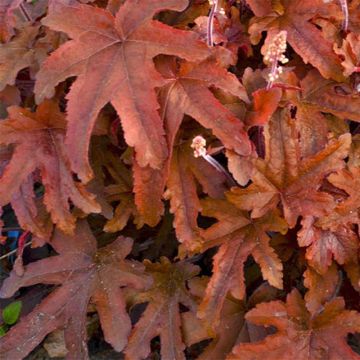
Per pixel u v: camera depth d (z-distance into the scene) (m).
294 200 0.56
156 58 0.55
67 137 0.53
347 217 0.57
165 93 0.55
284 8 0.59
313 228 0.57
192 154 0.57
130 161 0.58
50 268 0.60
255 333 0.59
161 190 0.55
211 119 0.54
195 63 0.55
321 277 0.59
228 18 0.62
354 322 0.56
